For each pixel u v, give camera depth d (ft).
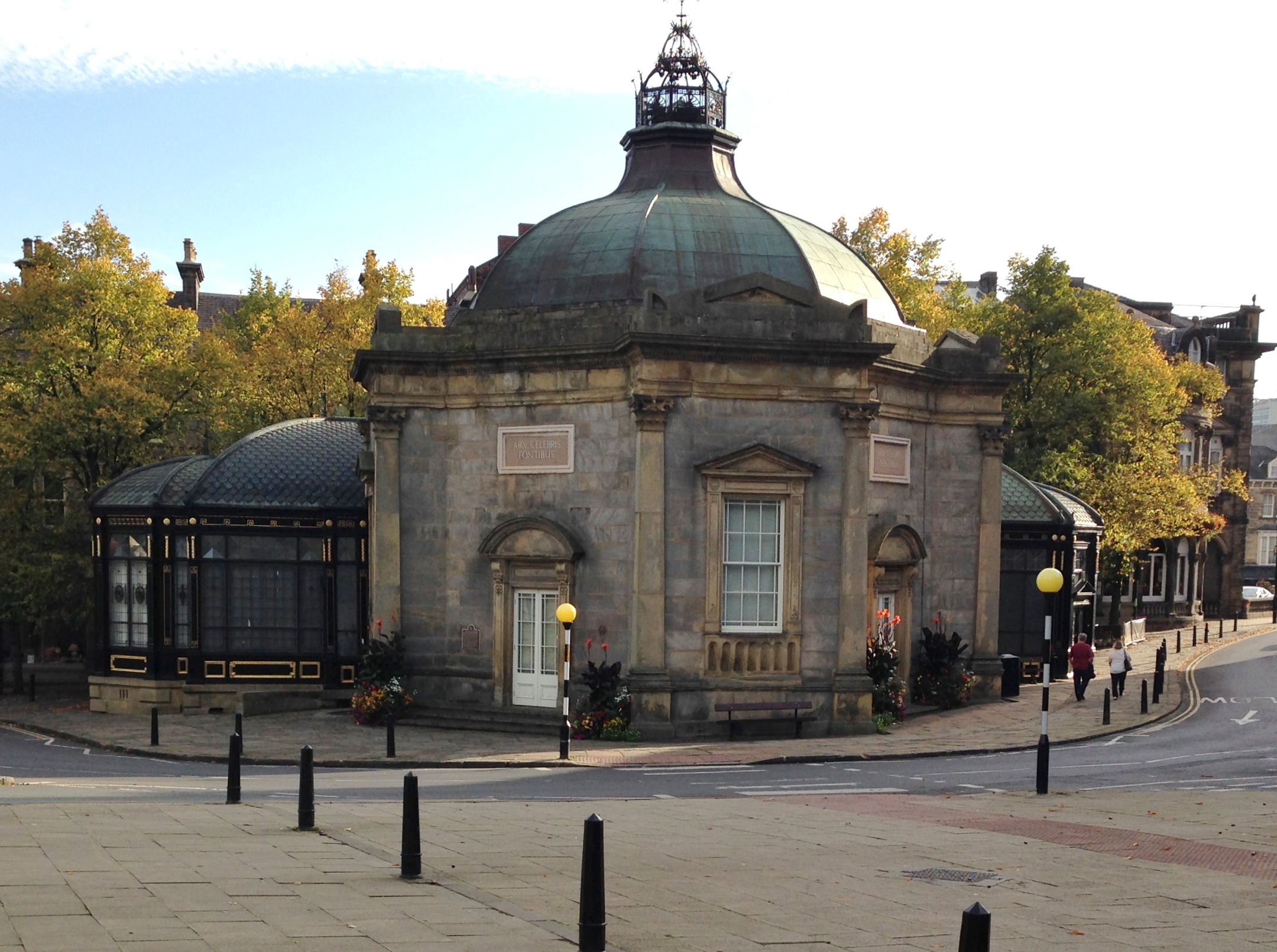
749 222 111.55
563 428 103.14
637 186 120.26
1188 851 50.93
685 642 98.07
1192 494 176.35
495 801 64.59
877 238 181.47
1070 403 165.89
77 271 154.40
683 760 86.53
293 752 92.27
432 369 107.34
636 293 105.70
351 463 125.80
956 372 116.57
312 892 38.55
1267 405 390.01
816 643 99.66
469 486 107.45
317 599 122.31
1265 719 108.99
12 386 148.77
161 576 121.60
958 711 112.37
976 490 118.21
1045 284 171.22
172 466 128.26
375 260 185.06
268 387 173.37
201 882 39.29
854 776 79.56
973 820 59.06
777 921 37.47
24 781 76.07
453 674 107.86
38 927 32.45
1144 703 110.42
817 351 98.53
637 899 39.93
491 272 113.60
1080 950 34.88
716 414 98.78
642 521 97.14
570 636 91.20
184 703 120.67
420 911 36.35
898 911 39.34
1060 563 137.69
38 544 143.02
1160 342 237.86
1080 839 53.52
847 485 99.55
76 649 162.91
